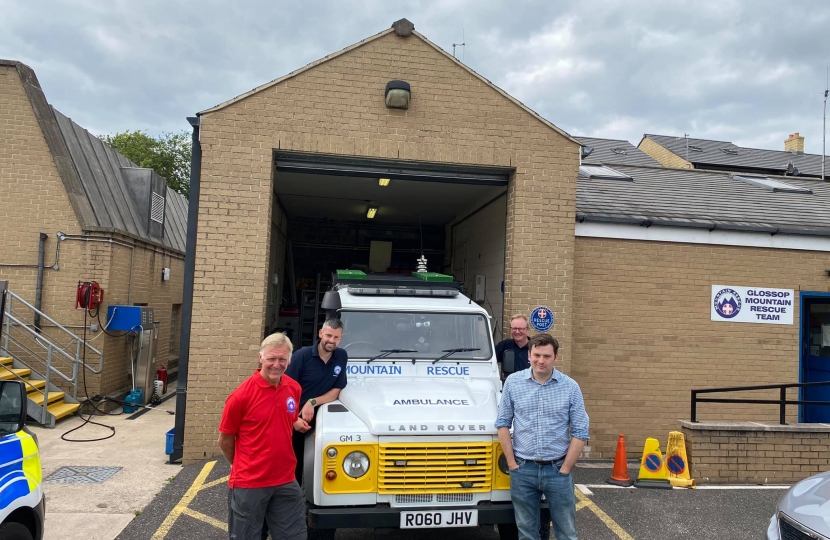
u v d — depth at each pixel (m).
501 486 4.87
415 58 8.58
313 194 12.30
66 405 10.71
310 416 4.95
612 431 9.38
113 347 11.97
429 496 4.75
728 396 9.66
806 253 10.00
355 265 14.11
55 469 7.53
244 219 8.09
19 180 11.41
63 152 11.66
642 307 9.55
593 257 9.48
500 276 9.94
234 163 8.11
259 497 4.09
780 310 9.88
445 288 6.87
